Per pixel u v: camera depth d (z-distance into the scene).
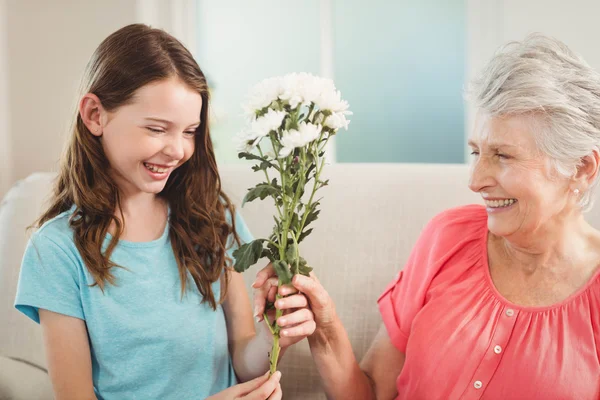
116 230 1.17
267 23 2.65
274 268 1.01
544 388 1.00
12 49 2.42
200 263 1.24
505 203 1.04
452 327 1.10
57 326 1.11
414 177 1.52
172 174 1.29
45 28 2.42
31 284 1.11
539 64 0.98
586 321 1.01
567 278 1.06
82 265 1.14
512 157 1.00
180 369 1.18
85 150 1.15
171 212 1.27
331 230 1.49
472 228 1.20
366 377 1.23
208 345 1.21
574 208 1.04
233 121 2.69
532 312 1.05
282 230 1.01
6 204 1.55
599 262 1.05
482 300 1.10
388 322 1.23
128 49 1.09
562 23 2.15
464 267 1.16
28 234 1.49
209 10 2.68
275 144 0.94
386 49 2.61
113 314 1.14
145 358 1.15
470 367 1.06
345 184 1.53
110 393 1.15
